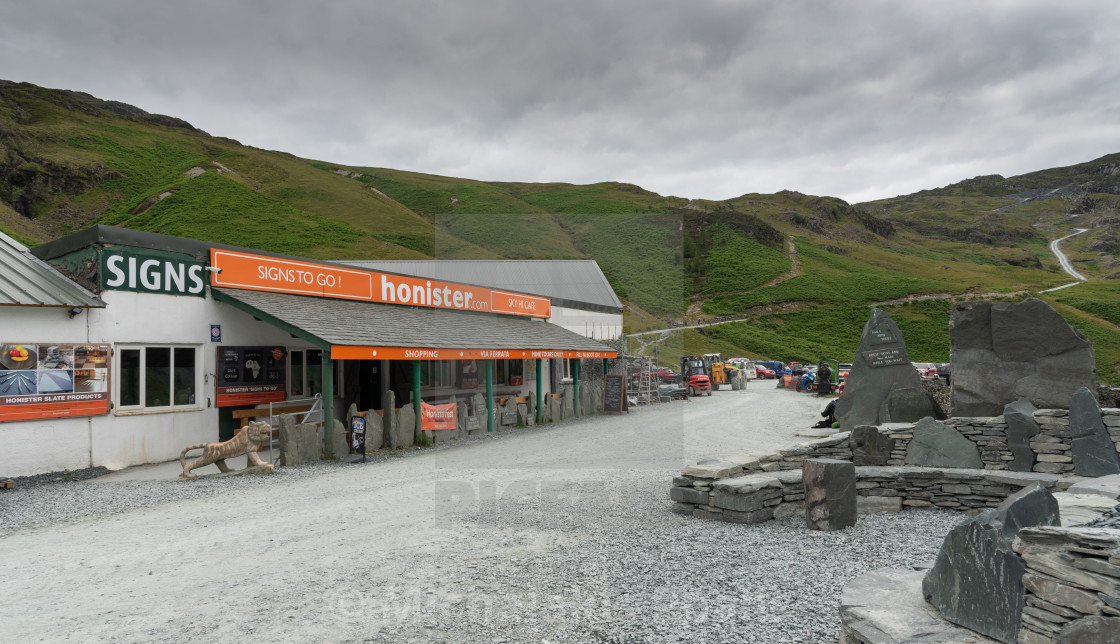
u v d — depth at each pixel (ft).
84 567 19.90
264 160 434.30
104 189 351.05
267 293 49.65
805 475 23.15
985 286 413.39
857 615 11.85
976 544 11.19
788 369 186.19
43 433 38.06
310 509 27.25
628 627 13.61
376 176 507.30
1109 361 251.39
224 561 19.84
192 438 45.34
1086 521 15.38
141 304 42.86
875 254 547.49
